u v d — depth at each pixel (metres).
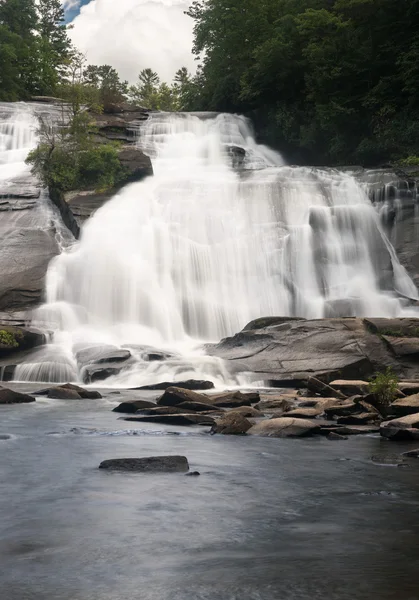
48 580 4.44
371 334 22.48
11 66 68.31
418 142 43.81
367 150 45.72
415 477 7.89
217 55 62.16
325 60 49.22
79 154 36.88
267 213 32.72
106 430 11.48
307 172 37.88
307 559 4.86
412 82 44.50
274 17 60.38
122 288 27.72
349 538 5.40
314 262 31.25
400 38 48.12
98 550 5.05
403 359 21.30
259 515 6.11
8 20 78.81
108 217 31.41
